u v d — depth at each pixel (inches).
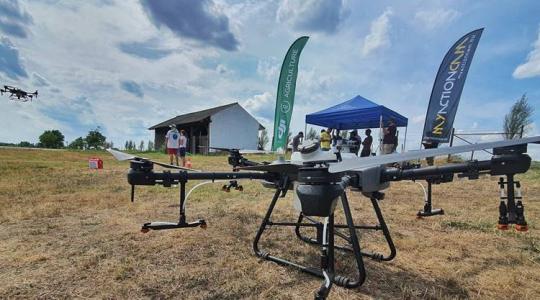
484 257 110.2
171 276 90.2
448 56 301.7
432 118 311.9
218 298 79.1
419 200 220.1
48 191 219.0
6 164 394.9
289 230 138.3
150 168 88.0
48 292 80.0
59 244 114.3
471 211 183.5
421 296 81.9
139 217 155.6
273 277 90.9
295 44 250.1
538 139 52.4
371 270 97.7
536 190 256.7
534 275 96.3
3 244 113.5
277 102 257.0
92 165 399.5
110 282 86.0
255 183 293.7
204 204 191.9
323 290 62.7
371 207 194.4
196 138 1154.7
